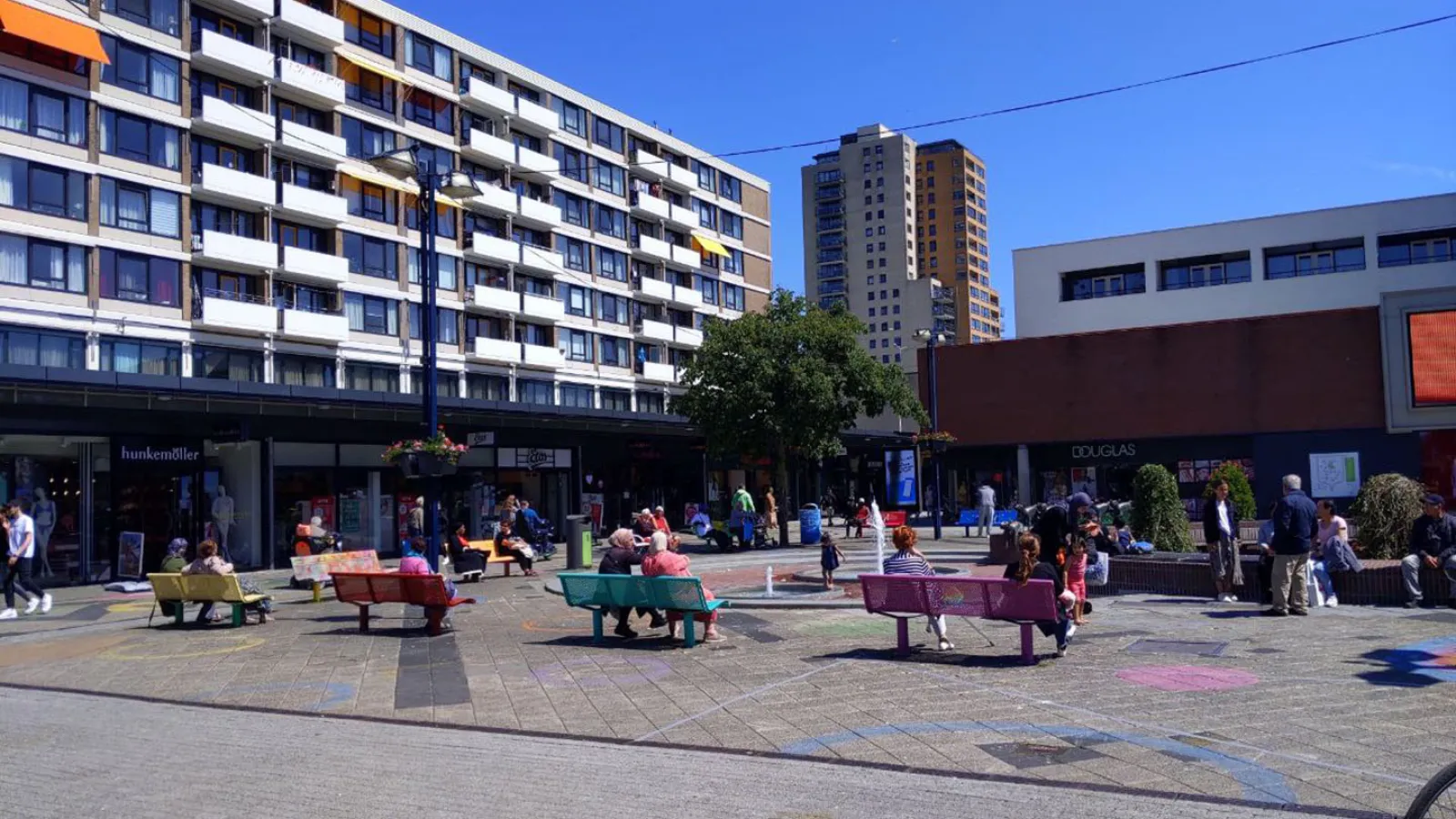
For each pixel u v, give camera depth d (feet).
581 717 28.71
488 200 169.07
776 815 19.29
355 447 107.96
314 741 26.73
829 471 194.08
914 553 37.91
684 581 39.11
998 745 24.00
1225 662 33.04
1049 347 150.10
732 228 244.42
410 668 37.32
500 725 28.02
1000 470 152.97
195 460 90.68
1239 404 138.62
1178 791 20.13
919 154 504.43
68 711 31.73
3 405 77.92
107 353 119.65
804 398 104.22
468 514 122.01
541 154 186.91
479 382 169.89
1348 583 45.16
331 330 140.87
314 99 142.41
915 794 20.53
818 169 474.49
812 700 29.73
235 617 50.21
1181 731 24.76
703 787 21.40
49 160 114.42
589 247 196.95
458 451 59.93
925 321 445.78
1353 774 20.94
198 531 91.91
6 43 111.55
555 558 101.40
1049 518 36.68
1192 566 49.73
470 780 22.40
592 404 194.49
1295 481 42.68
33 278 112.68
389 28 157.69
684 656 37.93
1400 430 128.98
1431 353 128.16
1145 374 144.15
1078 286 197.88
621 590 40.91
